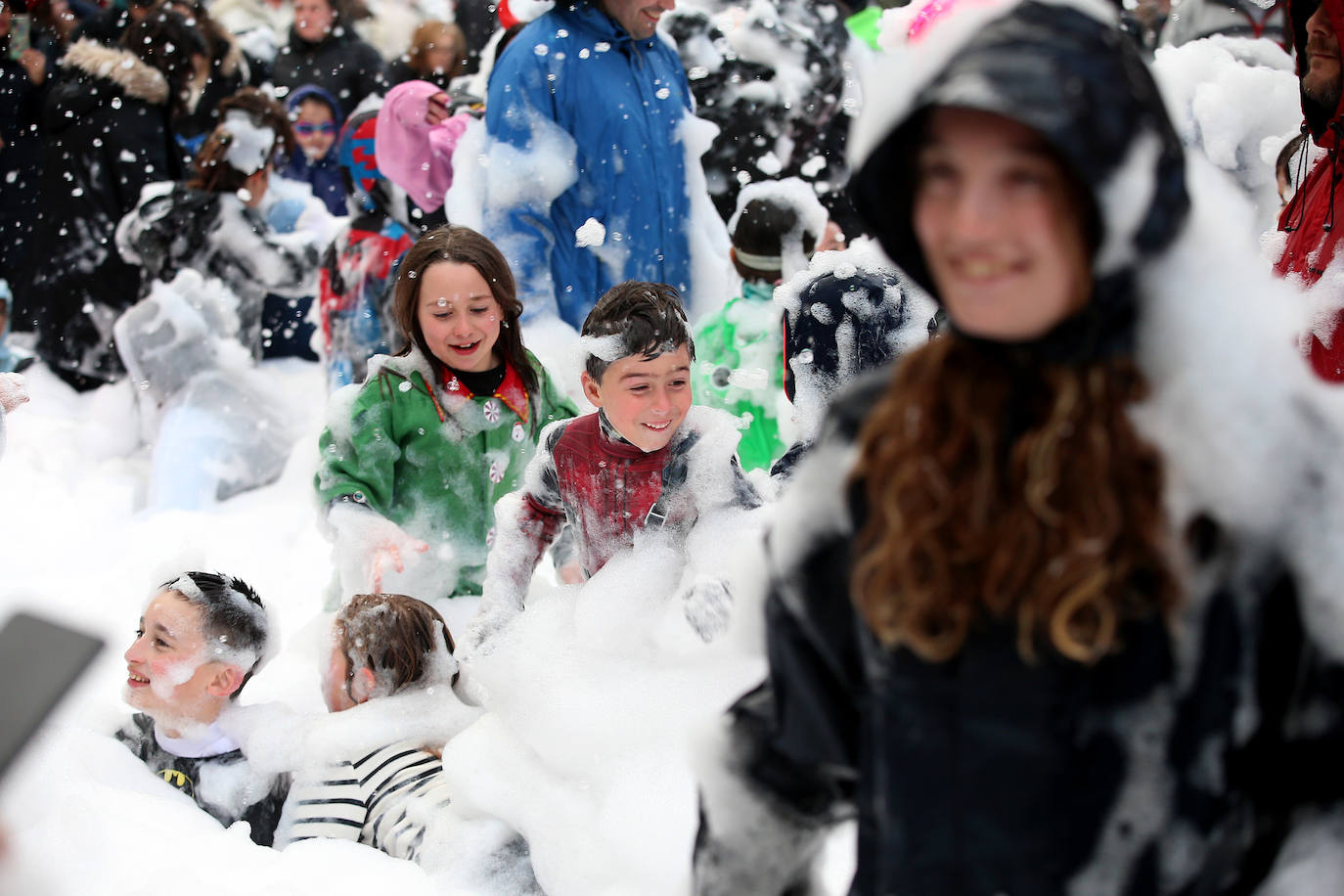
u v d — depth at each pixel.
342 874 3.05
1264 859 1.48
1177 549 1.36
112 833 3.06
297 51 10.10
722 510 3.31
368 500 4.34
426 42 9.48
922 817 1.52
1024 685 1.42
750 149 7.42
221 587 3.69
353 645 3.72
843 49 7.58
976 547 1.40
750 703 1.77
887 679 1.52
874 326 4.05
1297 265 3.84
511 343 4.50
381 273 6.81
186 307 6.86
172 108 8.80
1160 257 1.33
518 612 3.51
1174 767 1.41
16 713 1.38
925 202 1.41
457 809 3.27
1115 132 1.27
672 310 3.20
